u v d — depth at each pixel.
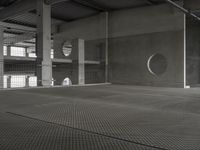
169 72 11.81
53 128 2.74
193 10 11.08
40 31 11.19
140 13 12.91
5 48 25.95
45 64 11.09
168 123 3.02
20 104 4.77
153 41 12.42
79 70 13.16
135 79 13.09
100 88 9.71
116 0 12.21
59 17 15.41
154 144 2.14
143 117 3.43
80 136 2.41
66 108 4.27
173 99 5.77
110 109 4.18
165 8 11.94
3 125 2.88
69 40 16.30
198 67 13.04
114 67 13.99
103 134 2.48
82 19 15.51
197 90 8.89
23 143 2.15
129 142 2.20
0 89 8.72
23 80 21.38
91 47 15.07
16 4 12.60
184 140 2.26
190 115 3.60
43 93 7.29
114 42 14.01
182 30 11.38
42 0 11.03
